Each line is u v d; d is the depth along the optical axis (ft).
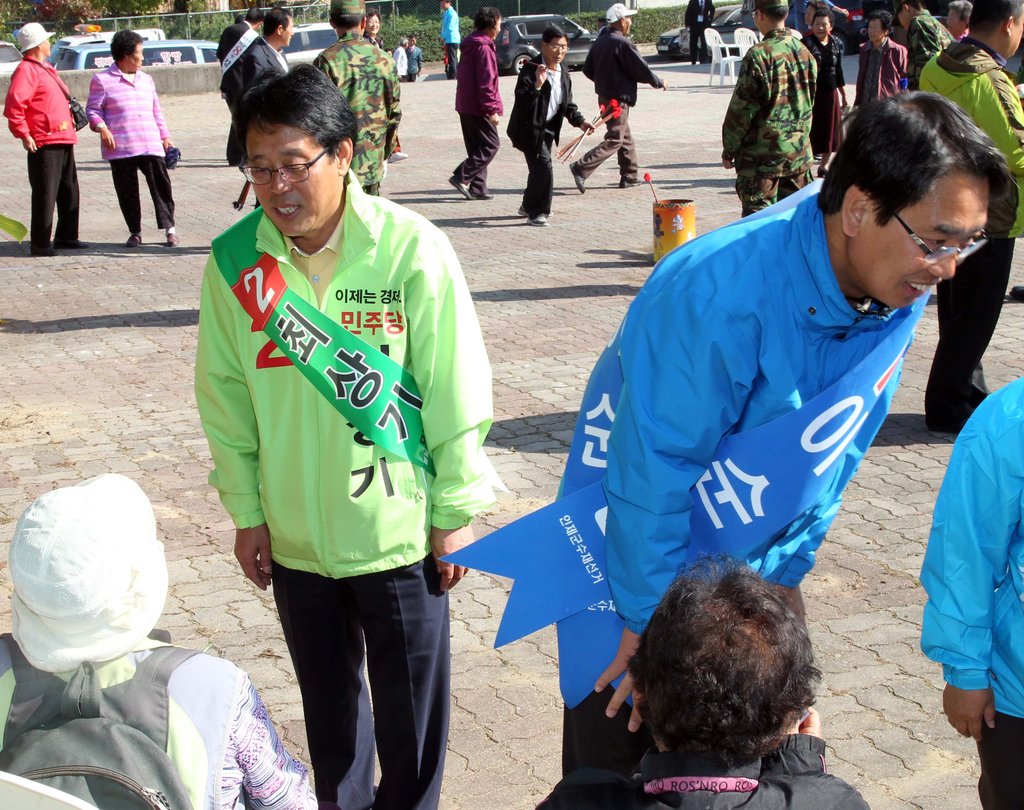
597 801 5.74
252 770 6.38
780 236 7.18
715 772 5.58
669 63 101.71
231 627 14.30
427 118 71.15
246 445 9.58
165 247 37.11
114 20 110.52
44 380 23.86
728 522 7.58
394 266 8.98
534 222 39.42
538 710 12.59
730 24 97.81
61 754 5.76
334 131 8.58
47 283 32.35
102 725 5.85
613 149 44.93
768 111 28.76
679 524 7.43
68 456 19.74
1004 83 18.04
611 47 44.04
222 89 35.35
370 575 9.35
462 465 9.29
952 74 18.24
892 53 41.19
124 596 6.04
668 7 122.11
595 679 8.44
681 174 48.44
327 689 9.88
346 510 9.15
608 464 7.64
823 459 7.34
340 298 9.00
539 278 31.91
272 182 8.50
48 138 35.12
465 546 8.82
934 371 20.10
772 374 7.20
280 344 9.03
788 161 29.14
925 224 6.45
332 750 10.10
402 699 9.71
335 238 9.00
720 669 5.48
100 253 36.22
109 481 6.37
